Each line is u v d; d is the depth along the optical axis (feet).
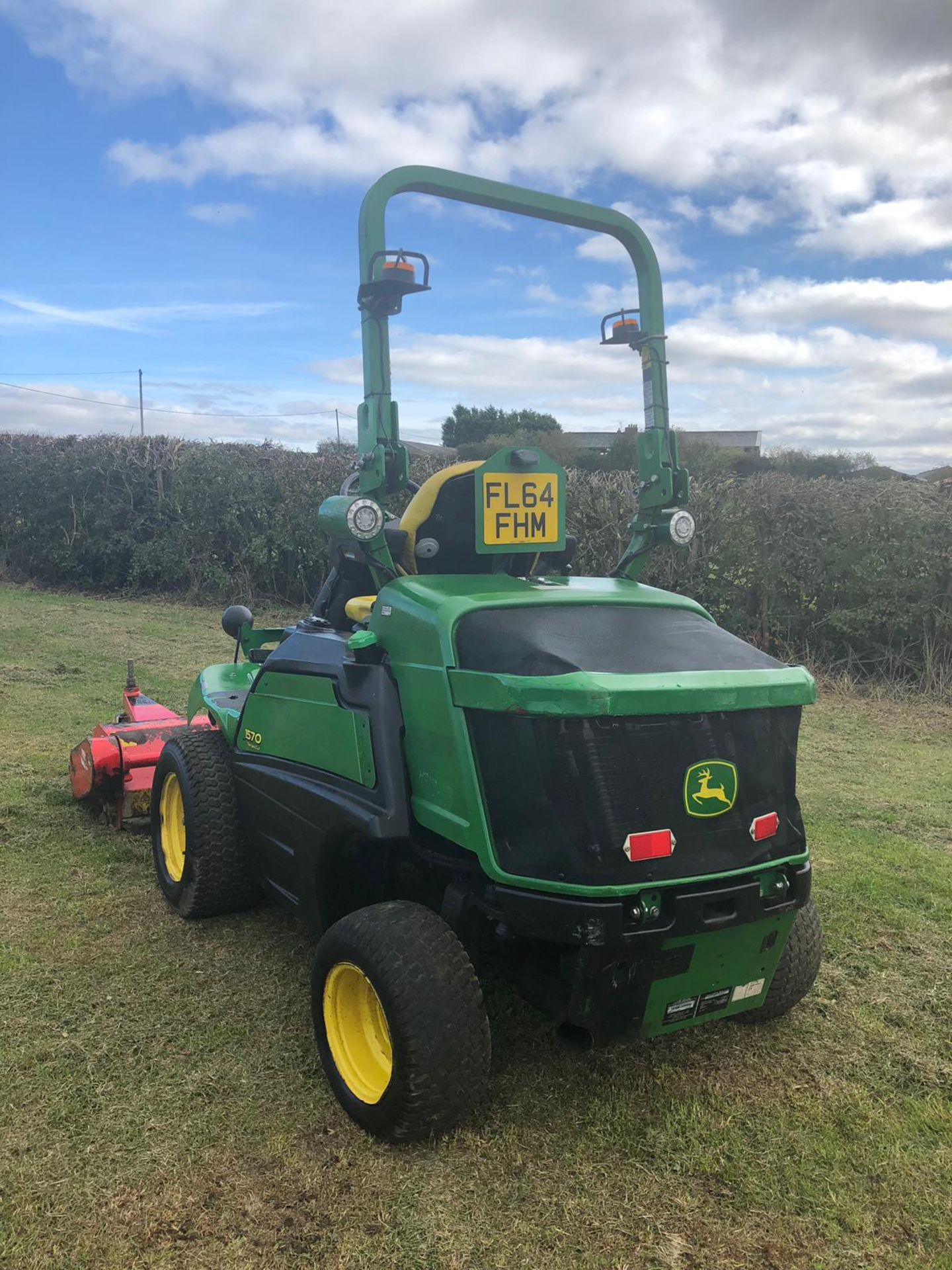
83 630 36.09
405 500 22.47
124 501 45.60
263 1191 8.10
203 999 11.18
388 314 10.99
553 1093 9.60
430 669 9.32
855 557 29.94
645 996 8.70
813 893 14.90
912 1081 10.03
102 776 15.81
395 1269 7.32
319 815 10.39
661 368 12.33
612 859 8.21
